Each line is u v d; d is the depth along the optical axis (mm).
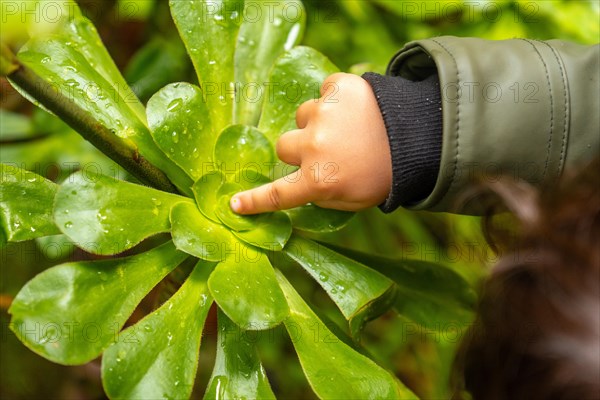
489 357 498
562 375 464
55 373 762
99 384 758
